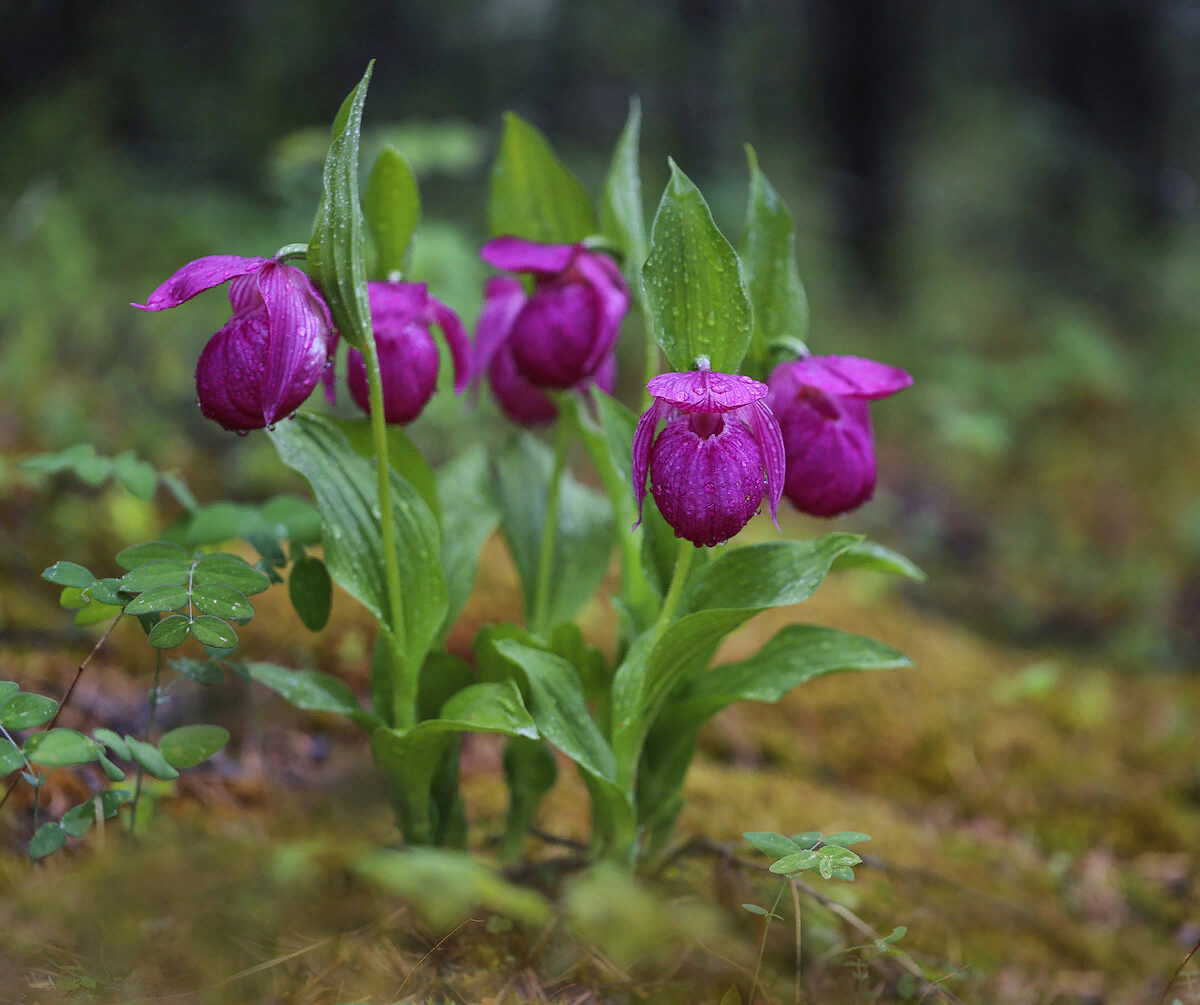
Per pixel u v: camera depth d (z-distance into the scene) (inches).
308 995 32.6
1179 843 44.4
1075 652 69.7
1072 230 162.4
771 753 46.5
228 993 32.3
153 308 32.5
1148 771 50.0
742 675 36.3
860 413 35.5
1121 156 177.5
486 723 34.4
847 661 35.7
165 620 32.8
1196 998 36.6
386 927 34.3
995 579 80.5
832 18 133.1
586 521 39.5
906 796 45.6
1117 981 38.4
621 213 37.1
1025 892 40.9
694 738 36.9
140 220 90.4
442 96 117.7
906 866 40.1
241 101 109.0
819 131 141.9
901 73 135.8
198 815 36.9
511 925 35.0
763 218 35.8
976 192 163.0
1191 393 128.0
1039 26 177.8
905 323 128.1
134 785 36.8
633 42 124.5
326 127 111.6
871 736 48.9
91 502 48.3
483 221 99.4
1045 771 48.1
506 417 39.3
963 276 143.3
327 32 112.8
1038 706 55.2
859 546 34.8
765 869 36.8
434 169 102.4
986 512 93.2
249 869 34.1
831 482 35.1
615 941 34.0
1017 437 110.1
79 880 33.4
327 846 34.9
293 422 35.2
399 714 35.4
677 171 33.5
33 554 44.0
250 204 97.3
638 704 35.3
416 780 35.7
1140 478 105.4
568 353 36.1
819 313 120.6
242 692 41.6
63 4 112.7
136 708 40.0
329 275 33.0
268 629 44.4
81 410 55.2
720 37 131.3
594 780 35.6
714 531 32.8
